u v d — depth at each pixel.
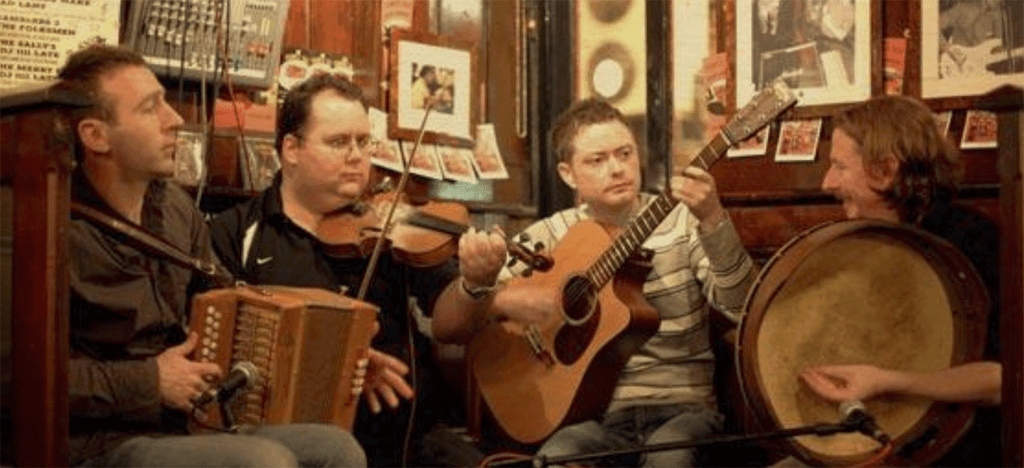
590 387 3.06
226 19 3.32
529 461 2.75
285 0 3.41
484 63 3.88
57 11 3.04
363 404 2.96
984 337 2.64
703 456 3.04
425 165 3.63
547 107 3.98
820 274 2.69
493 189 3.86
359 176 3.01
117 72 2.56
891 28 3.54
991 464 2.74
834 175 2.89
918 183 2.78
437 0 3.79
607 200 3.16
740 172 3.70
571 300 3.08
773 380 2.63
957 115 3.44
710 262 2.94
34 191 2.19
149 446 2.36
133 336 2.52
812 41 3.60
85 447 2.41
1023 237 2.35
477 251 2.92
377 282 3.02
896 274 2.71
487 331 3.26
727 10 3.72
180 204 2.77
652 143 3.88
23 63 3.00
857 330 2.70
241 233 2.99
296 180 3.01
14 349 2.22
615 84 3.96
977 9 3.41
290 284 2.92
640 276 3.09
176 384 2.39
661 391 3.12
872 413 2.65
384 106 3.64
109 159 2.57
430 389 3.29
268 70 3.40
